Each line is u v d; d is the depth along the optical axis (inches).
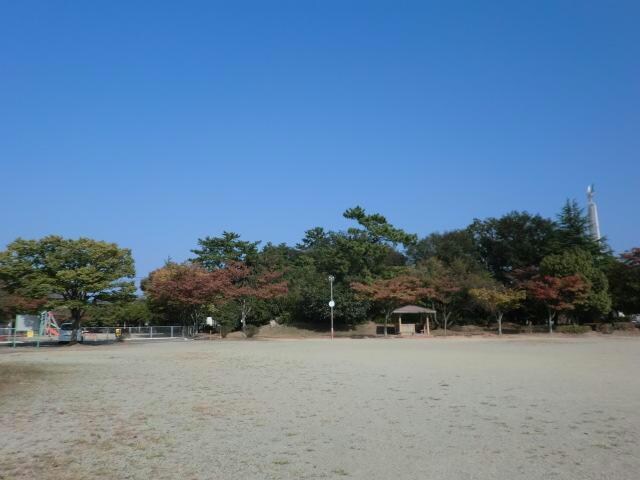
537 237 2844.5
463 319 2618.1
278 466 319.6
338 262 2534.5
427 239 3149.6
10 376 769.6
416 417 457.1
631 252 2209.6
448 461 324.8
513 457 331.9
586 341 1617.9
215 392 611.8
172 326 2269.9
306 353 1203.2
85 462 332.5
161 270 2529.5
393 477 295.3
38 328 1780.3
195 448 364.2
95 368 887.1
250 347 1462.8
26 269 1633.9
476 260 2915.8
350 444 369.7
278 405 523.2
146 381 713.6
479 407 498.3
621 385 631.8
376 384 660.7
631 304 2268.7
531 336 1988.2
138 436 399.9
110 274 1710.1
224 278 2166.6
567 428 410.3
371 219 2578.7
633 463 316.5
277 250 3253.0
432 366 869.2
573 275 2097.7
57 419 464.1
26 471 314.0
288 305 2541.8
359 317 2464.3
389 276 2495.1
